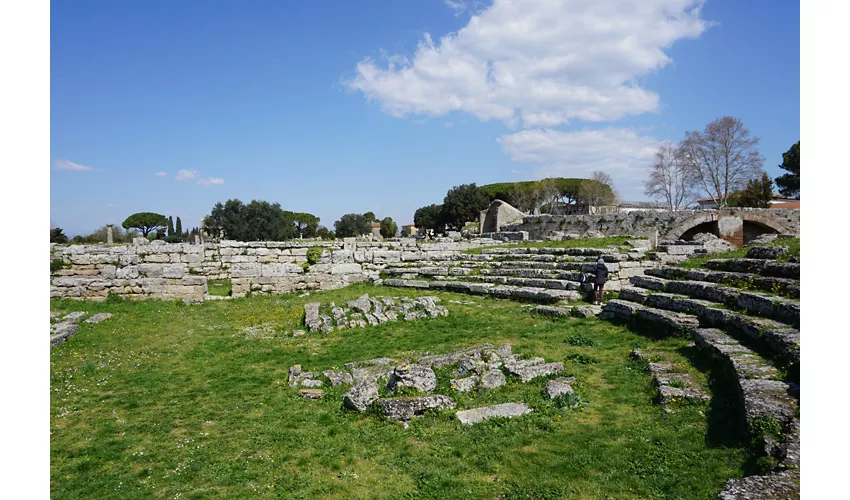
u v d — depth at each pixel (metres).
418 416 8.32
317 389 9.91
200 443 7.61
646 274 18.27
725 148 64.62
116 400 9.41
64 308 18.47
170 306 19.36
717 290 13.26
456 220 90.38
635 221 40.38
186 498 6.11
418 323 15.77
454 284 21.92
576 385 9.46
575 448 7.07
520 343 13.05
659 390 8.72
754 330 10.01
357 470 6.79
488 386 9.47
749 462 6.02
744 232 45.22
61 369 11.21
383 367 10.98
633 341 12.79
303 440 7.70
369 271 25.83
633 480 6.08
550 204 84.75
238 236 64.75
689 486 5.79
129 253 23.05
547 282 19.61
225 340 14.00
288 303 19.98
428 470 6.68
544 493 5.96
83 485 6.36
